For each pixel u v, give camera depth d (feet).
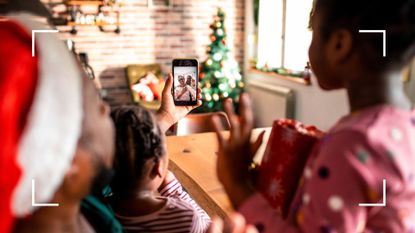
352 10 1.84
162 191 4.11
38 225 1.77
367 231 1.78
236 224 2.03
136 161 3.10
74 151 1.61
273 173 2.10
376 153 1.71
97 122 1.78
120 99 19.24
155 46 19.24
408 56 1.87
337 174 1.74
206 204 5.32
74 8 17.57
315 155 1.90
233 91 18.11
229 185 2.15
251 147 2.20
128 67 18.53
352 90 1.94
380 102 1.86
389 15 1.80
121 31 18.69
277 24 17.42
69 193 1.76
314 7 2.08
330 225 1.73
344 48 1.89
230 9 19.83
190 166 6.44
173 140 7.77
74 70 1.62
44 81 1.47
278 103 16.51
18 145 1.42
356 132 1.75
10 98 1.37
